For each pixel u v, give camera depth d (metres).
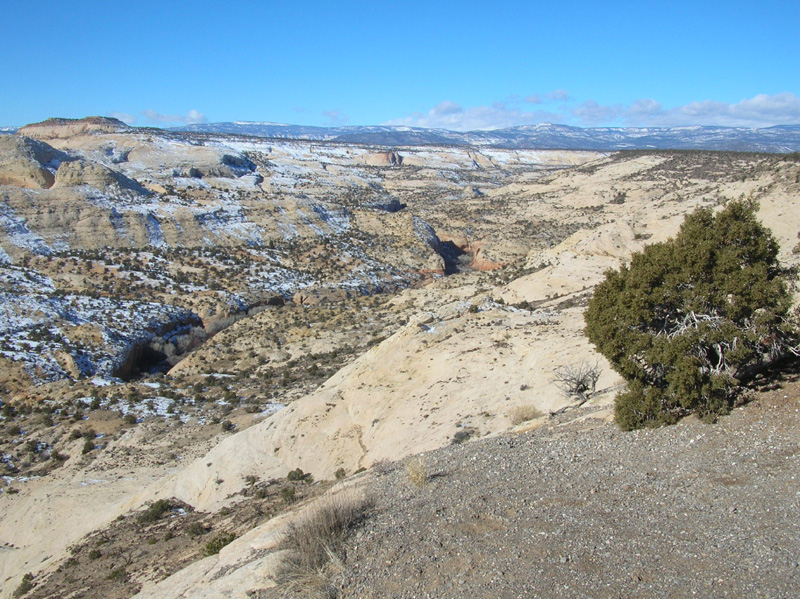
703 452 9.59
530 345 24.94
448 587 7.02
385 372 27.14
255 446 25.59
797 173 43.28
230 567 9.52
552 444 12.04
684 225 12.12
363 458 21.53
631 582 6.45
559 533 7.82
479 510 9.02
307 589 7.66
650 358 11.41
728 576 6.21
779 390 10.74
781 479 8.02
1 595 22.59
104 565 19.92
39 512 28.59
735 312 10.81
